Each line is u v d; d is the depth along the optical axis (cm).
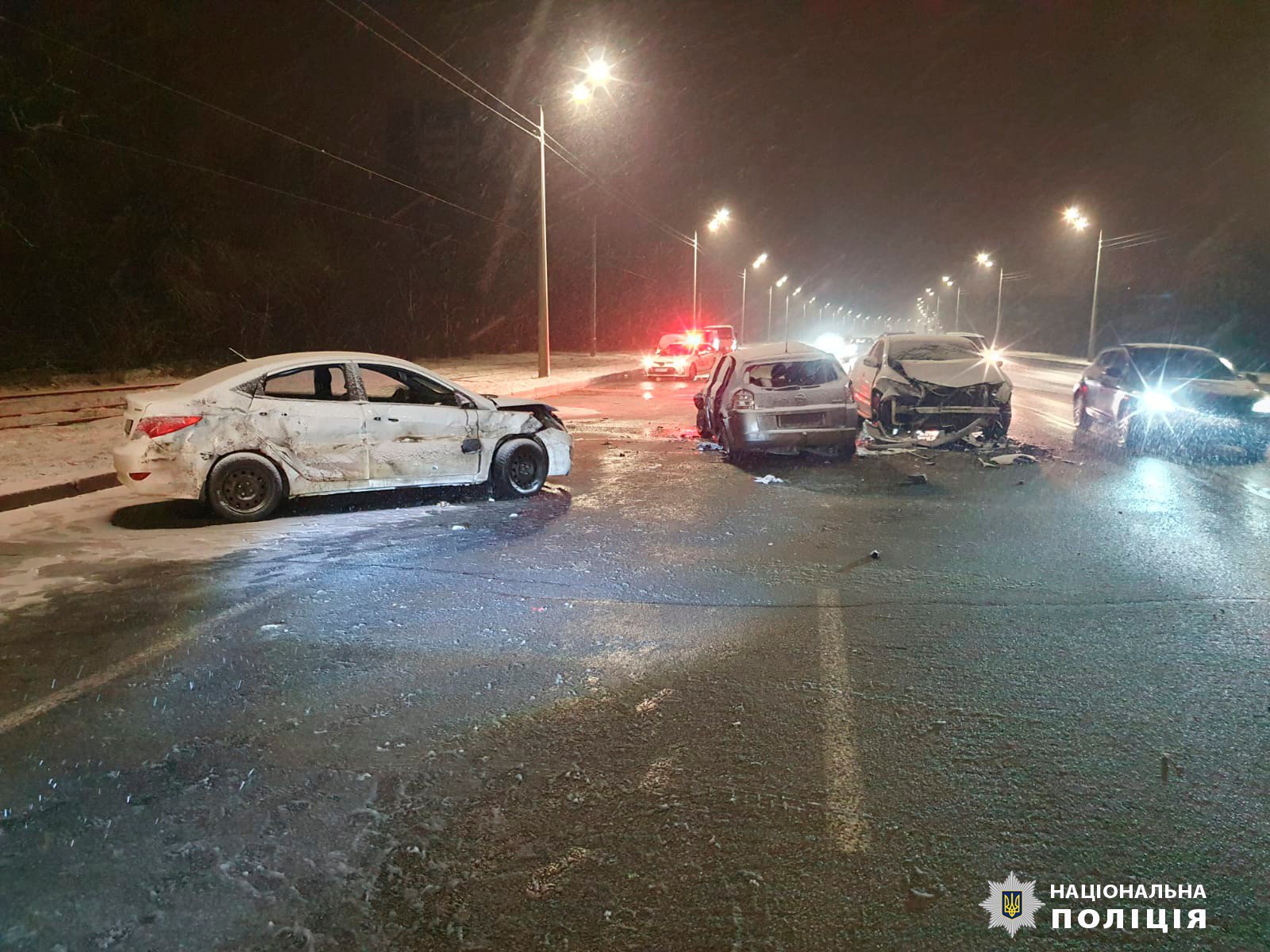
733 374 1255
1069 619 571
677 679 468
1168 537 803
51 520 833
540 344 2780
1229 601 609
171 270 3172
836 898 288
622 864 305
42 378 2367
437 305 4897
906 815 338
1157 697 448
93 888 288
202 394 825
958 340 1545
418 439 909
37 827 322
